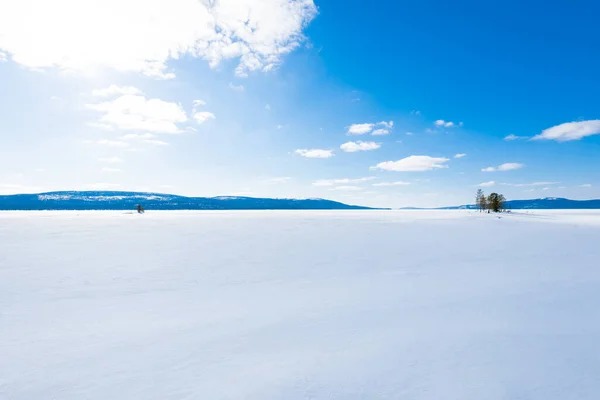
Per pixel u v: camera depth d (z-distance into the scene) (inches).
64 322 258.7
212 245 681.0
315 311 280.2
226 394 160.2
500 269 433.4
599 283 356.8
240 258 530.9
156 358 198.7
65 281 386.6
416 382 167.5
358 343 215.3
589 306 281.0
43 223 1371.8
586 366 180.1
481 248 614.2
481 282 368.2
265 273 426.3
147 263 491.5
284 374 177.6
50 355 203.3
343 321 255.6
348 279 392.5
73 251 602.9
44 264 485.1
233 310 285.3
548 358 189.9
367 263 486.0
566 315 260.1
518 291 329.7
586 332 226.1
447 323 247.4
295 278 399.9
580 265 452.1
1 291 345.4
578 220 1381.6
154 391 164.1
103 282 381.7
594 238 744.3
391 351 202.5
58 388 167.9
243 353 203.9
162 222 1448.1
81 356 201.9
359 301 307.0
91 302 309.0
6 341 223.8
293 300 312.7
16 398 159.6
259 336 229.3
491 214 1971.0
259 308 290.2
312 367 184.9
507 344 209.3
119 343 219.9
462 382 166.6
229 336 229.9
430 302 299.9
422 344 211.8
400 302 301.4
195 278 401.1
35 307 295.0
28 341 223.8
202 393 161.5
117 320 262.7
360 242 721.6
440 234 869.8
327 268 454.3
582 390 158.1
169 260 515.8
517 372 175.2
